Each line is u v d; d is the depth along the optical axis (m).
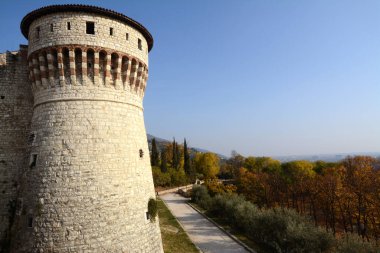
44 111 22.20
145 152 26.06
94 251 19.70
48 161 20.98
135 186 23.16
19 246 20.64
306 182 71.94
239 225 47.41
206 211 64.69
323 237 30.84
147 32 25.95
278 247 34.59
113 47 22.70
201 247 37.12
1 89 25.64
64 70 21.95
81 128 21.55
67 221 19.72
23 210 21.33
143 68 25.83
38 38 22.47
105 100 22.64
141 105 26.77
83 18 22.05
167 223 50.22
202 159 143.25
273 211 41.66
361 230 52.66
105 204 20.81
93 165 21.12
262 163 136.00
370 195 51.00
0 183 24.45
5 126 25.28
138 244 22.06
